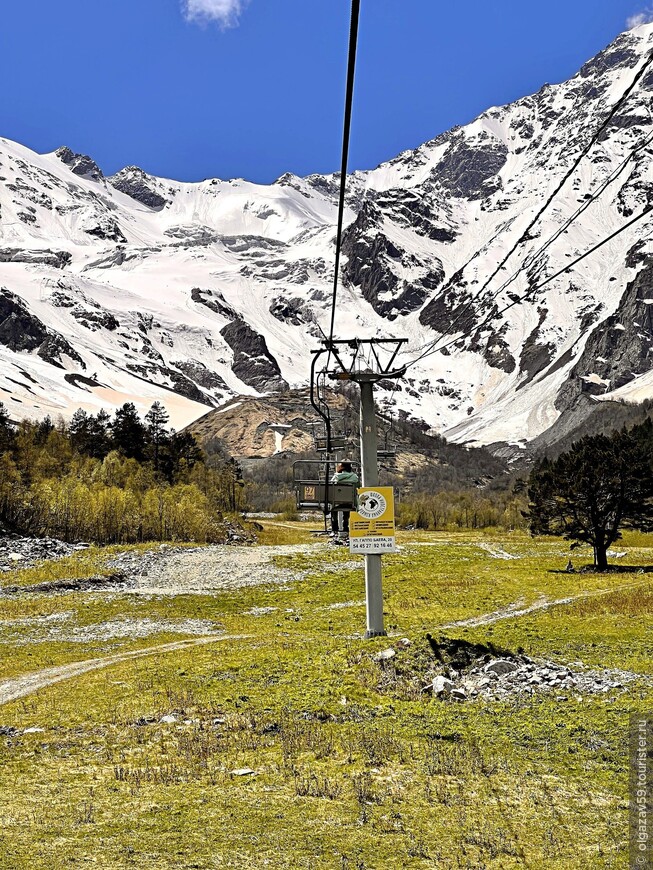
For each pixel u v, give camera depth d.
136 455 149.62
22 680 35.91
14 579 69.75
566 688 28.58
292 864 14.58
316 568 85.94
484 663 32.19
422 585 72.50
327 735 23.50
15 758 22.48
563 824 16.72
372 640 36.53
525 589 68.00
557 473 86.56
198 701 28.14
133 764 21.48
